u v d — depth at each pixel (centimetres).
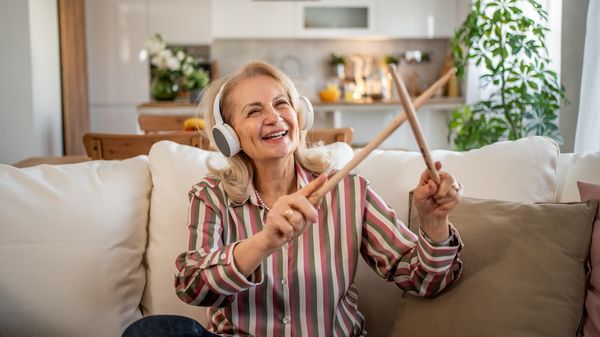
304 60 676
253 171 146
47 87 507
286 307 135
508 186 160
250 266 117
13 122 473
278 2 631
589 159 166
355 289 150
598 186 151
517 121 262
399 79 88
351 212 141
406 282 137
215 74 654
